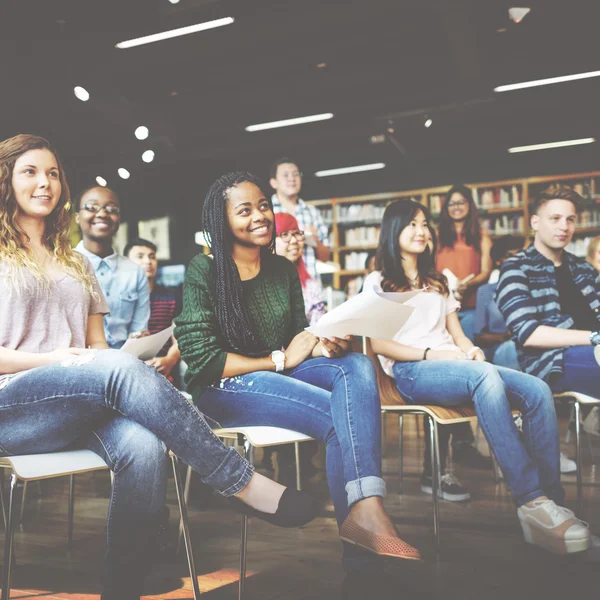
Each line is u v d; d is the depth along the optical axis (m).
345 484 1.62
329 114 8.43
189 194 10.08
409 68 7.70
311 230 4.51
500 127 8.75
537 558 1.89
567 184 8.30
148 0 5.90
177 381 2.91
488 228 8.56
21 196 1.59
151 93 8.27
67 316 1.63
